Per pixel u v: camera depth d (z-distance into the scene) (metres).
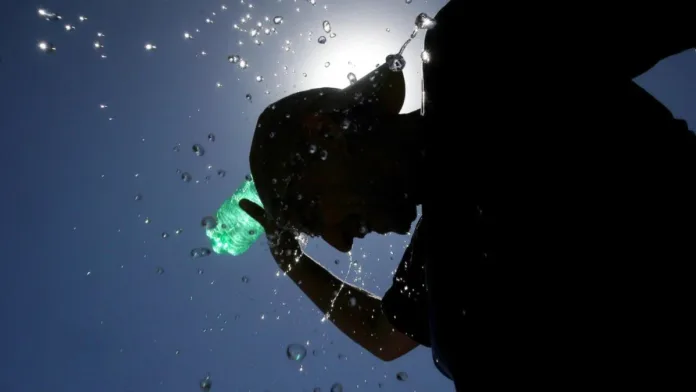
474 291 0.75
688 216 0.71
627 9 0.72
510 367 0.72
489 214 0.74
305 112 0.91
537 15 0.74
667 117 0.76
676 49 0.75
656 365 0.67
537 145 0.73
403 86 0.92
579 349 0.69
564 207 0.71
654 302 0.68
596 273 0.69
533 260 0.71
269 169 0.93
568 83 0.73
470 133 0.76
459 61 0.77
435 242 0.79
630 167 0.71
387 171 0.89
